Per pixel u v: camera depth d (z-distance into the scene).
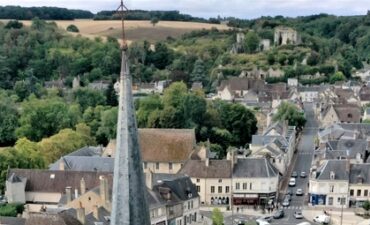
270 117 196.25
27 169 120.88
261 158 129.75
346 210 121.69
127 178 22.86
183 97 174.88
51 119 175.50
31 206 115.69
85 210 93.50
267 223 110.12
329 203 124.50
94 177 116.94
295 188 135.25
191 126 167.00
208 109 177.00
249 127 176.38
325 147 144.75
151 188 107.00
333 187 123.69
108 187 100.88
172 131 144.12
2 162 123.94
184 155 140.00
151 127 168.12
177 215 108.06
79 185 115.62
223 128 174.12
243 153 154.62
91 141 164.12
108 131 171.12
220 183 126.19
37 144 144.12
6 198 116.12
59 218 80.44
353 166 127.00
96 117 185.62
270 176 125.31
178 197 109.56
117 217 23.02
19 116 184.75
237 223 112.12
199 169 127.75
